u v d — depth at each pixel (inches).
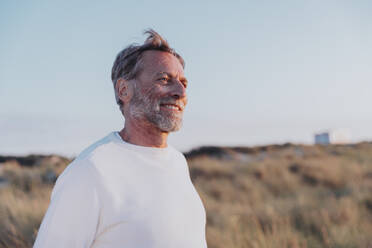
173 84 55.8
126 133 56.4
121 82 57.2
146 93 54.3
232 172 436.5
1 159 394.6
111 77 60.4
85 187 42.2
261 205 260.8
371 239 171.5
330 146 764.0
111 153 47.9
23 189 240.7
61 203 41.6
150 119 53.9
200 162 509.0
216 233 177.0
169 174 51.4
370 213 225.8
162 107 54.6
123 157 48.4
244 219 215.3
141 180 47.3
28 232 135.3
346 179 357.4
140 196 45.5
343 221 204.5
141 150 51.1
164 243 44.8
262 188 347.6
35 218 152.1
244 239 166.2
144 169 48.9
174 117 54.9
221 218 220.7
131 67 55.8
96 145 50.0
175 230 46.7
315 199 276.1
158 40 57.1
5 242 122.1
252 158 636.7
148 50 56.9
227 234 172.1
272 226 177.6
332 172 392.2
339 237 176.1
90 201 41.9
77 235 41.2
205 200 273.9
